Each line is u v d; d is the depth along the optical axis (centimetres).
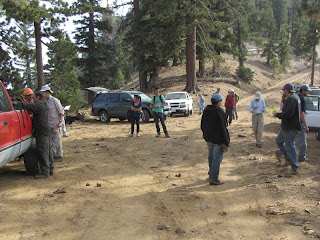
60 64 4778
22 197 562
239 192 578
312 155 859
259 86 5488
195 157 882
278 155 771
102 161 854
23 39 2578
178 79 4694
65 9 2434
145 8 3291
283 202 516
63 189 603
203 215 475
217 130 609
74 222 454
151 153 949
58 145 842
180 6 2864
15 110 625
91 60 4256
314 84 6266
